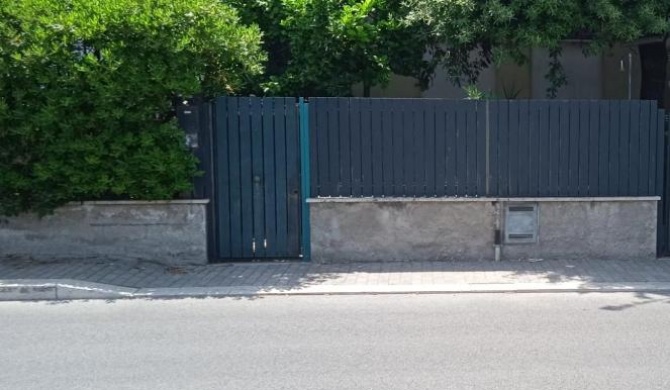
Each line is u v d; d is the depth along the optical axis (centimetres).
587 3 852
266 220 856
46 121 766
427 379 472
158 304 687
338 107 827
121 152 788
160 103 786
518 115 830
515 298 696
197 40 780
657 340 553
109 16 753
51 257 826
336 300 697
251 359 518
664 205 862
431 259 845
